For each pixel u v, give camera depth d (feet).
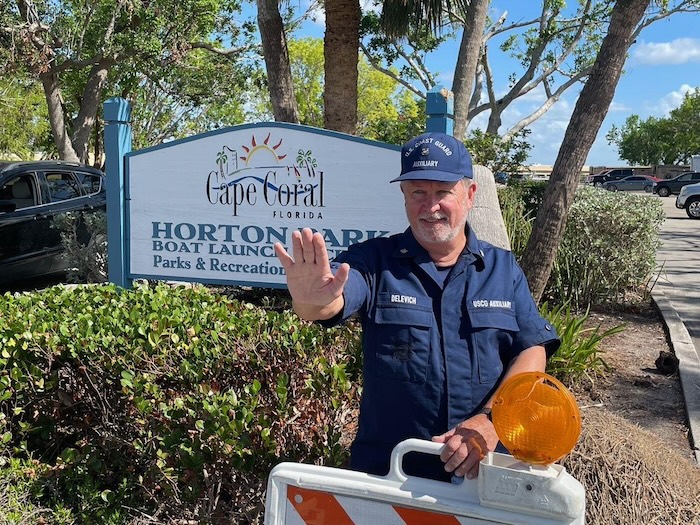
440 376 6.73
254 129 16.38
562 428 5.14
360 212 15.80
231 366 10.88
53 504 10.71
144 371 10.80
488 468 5.41
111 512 10.27
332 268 6.87
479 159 34.96
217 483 9.52
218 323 11.89
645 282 27.84
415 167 6.83
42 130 91.91
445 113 14.73
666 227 67.46
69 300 13.76
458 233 6.91
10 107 82.17
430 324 6.79
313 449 9.53
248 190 16.58
